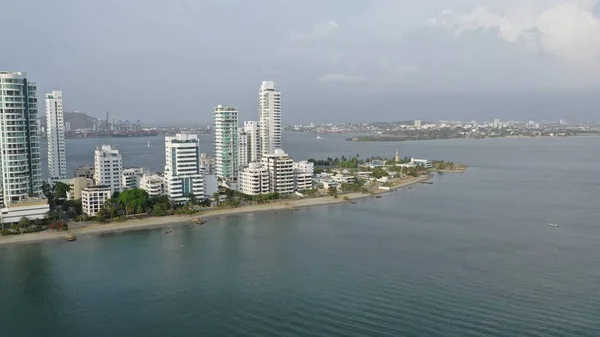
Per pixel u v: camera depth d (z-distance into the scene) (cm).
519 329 16362
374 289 19900
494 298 18850
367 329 16512
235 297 19350
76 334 16600
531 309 17862
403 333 16200
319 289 19988
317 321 17175
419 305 18300
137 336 16412
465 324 16762
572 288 19800
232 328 16825
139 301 19112
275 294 19562
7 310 18425
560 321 16912
